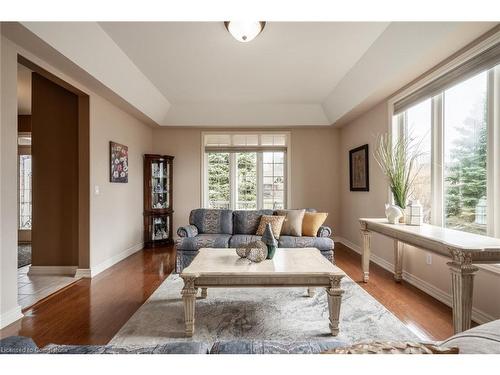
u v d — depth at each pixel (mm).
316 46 3209
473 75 2377
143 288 3141
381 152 3982
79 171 3598
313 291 2881
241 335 2125
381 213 4117
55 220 3732
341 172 5902
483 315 2254
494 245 1817
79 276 3543
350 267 3982
